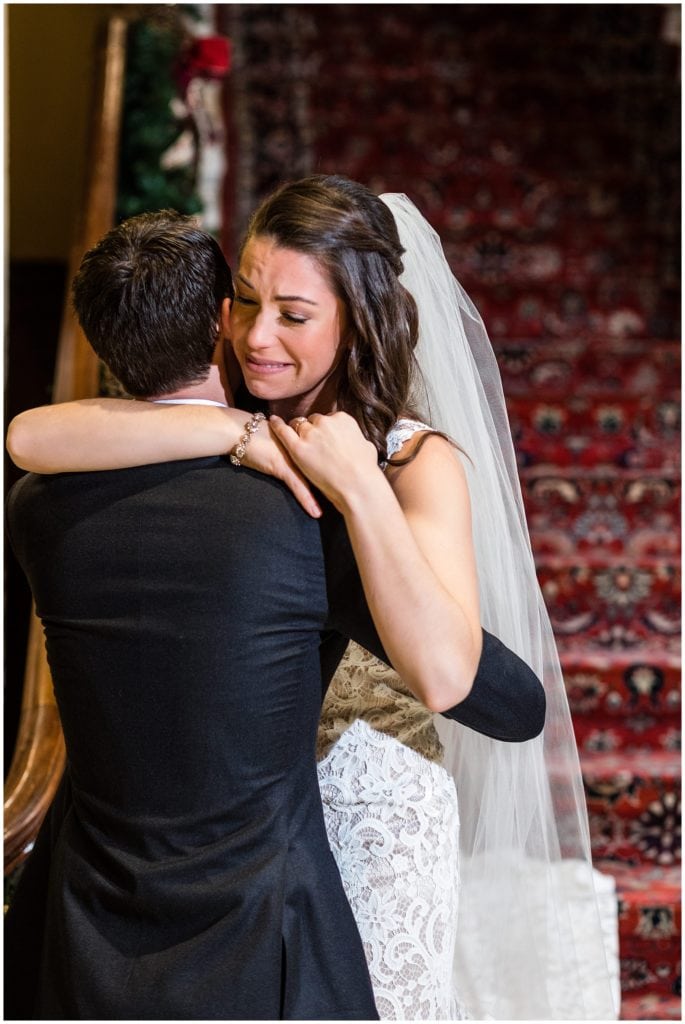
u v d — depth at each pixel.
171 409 1.45
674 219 5.02
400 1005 1.59
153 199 3.65
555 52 5.57
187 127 4.06
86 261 1.48
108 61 3.93
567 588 3.52
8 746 3.20
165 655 1.38
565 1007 2.00
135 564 1.40
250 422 1.43
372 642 1.41
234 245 4.61
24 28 4.67
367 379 1.52
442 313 1.84
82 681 1.43
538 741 1.93
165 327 1.43
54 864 1.49
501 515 1.83
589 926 2.01
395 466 1.51
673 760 3.18
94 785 1.44
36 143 4.76
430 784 1.67
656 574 3.53
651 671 3.26
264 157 5.10
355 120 5.25
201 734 1.38
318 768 1.66
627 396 4.10
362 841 1.62
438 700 1.36
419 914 1.61
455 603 1.37
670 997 2.72
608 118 5.31
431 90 5.40
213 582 1.37
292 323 1.45
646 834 3.04
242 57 5.49
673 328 4.72
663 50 5.55
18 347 4.74
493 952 2.01
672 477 3.83
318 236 1.43
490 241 4.89
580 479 3.81
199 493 1.40
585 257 4.90
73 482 1.45
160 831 1.39
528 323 4.68
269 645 1.38
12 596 3.43
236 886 1.35
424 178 5.06
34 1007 1.53
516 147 5.20
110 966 1.38
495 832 1.96
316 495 1.45
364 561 1.34
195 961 1.35
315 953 1.40
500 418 1.94
